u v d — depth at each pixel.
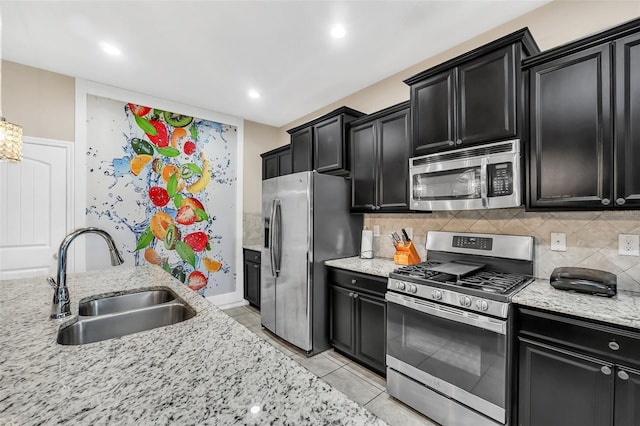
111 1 1.88
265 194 3.16
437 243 2.35
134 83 3.03
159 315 1.29
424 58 2.55
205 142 3.81
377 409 1.88
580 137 1.50
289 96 3.35
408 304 1.86
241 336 0.93
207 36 2.25
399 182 2.39
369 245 2.81
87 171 2.99
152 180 3.40
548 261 1.86
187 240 3.66
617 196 1.39
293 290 2.73
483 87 1.81
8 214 2.59
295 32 2.19
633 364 1.18
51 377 0.68
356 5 1.92
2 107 2.56
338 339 2.58
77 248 2.89
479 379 1.55
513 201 1.65
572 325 1.33
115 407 0.57
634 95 1.35
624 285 1.60
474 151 1.82
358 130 2.76
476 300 1.56
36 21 2.06
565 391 1.34
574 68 1.52
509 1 1.89
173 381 0.67
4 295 1.41
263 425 0.52
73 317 1.12
